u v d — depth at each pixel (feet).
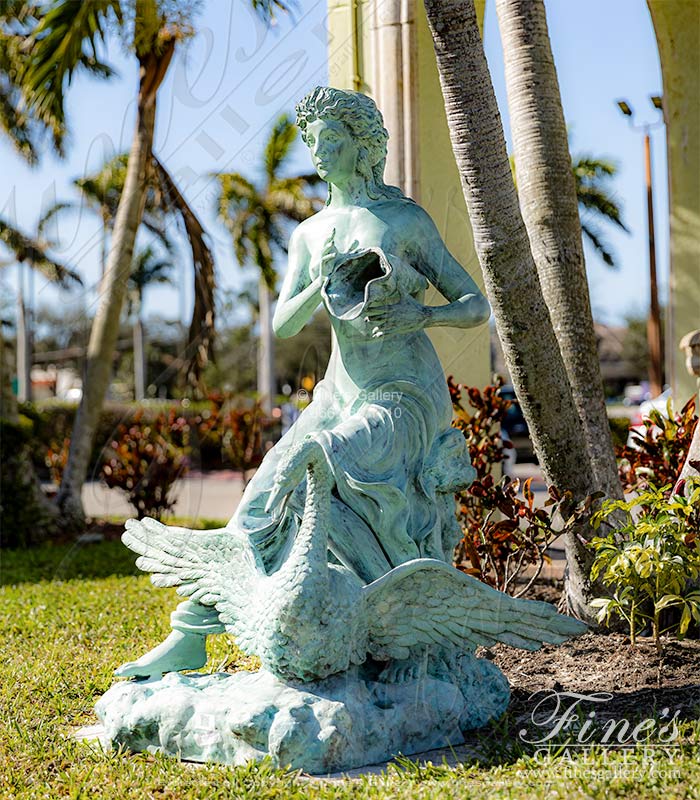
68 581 32.37
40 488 42.86
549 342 19.90
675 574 18.39
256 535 16.30
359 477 15.53
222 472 65.67
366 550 15.71
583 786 13.42
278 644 14.64
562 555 32.32
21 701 18.81
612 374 181.27
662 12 30.01
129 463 44.45
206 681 16.33
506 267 18.99
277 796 13.52
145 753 15.55
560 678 18.83
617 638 20.97
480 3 25.00
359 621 14.96
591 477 21.08
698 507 19.01
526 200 22.30
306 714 14.52
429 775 14.20
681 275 30.63
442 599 15.46
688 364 23.45
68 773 14.97
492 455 25.03
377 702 15.38
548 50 22.09
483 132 18.20
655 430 30.17
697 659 19.42
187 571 16.52
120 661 21.50
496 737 15.83
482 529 22.15
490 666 16.94
